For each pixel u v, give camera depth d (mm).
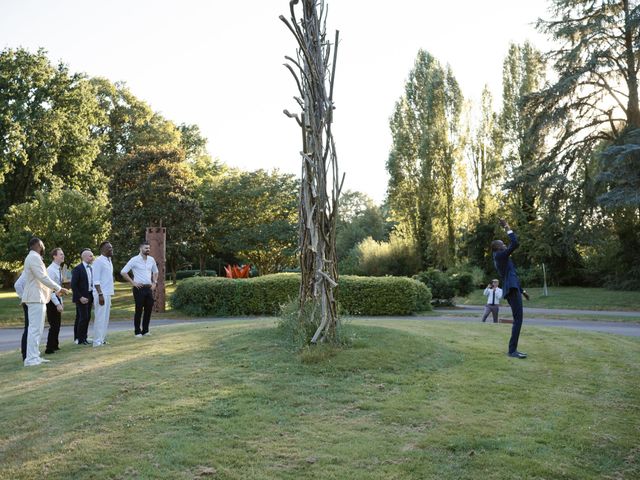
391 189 41594
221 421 5012
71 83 37562
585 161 29250
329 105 7633
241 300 20281
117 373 6691
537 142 30328
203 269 46812
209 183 44656
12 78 34344
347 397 5680
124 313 22047
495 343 8766
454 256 39125
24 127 33094
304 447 4469
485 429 4898
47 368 7570
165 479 3924
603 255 35625
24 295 8117
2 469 4125
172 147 36094
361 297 19953
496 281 16047
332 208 7719
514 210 39125
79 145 36656
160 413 5184
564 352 8242
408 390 5953
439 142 38875
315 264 7785
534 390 6129
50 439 4660
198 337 8922
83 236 26219
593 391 6188
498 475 4027
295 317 8062
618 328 15734
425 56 42312
